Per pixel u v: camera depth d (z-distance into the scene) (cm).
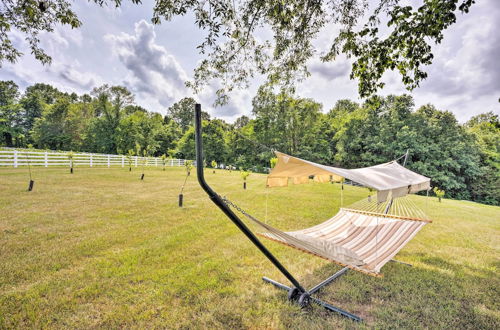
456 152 2675
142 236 522
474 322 272
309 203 1026
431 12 381
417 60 434
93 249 443
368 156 3011
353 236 442
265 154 3591
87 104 4375
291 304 296
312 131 3497
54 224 575
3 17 463
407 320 270
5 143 3978
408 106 3136
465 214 1034
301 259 438
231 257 432
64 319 259
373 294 327
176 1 394
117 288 319
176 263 400
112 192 1004
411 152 2730
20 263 379
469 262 447
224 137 4019
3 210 658
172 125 5144
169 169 2419
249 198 1084
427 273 394
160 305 288
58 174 1370
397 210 926
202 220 670
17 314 262
